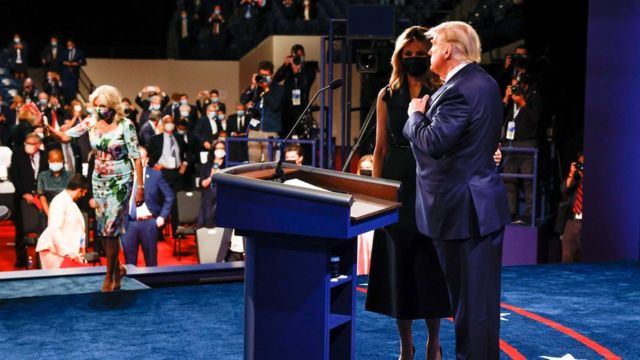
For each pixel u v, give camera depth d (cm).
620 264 612
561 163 1049
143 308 478
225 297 507
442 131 275
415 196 322
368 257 625
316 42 1446
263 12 1648
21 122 1159
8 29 2022
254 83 1020
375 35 777
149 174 803
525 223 890
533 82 906
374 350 395
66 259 700
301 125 995
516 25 1112
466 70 284
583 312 469
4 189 986
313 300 262
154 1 2100
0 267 948
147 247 799
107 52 2028
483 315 287
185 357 384
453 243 290
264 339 270
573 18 1081
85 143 1245
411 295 325
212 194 955
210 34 1897
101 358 383
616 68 631
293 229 256
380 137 332
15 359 382
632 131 623
